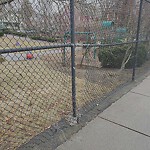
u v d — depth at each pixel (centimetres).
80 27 438
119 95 398
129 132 263
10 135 248
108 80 489
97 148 228
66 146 230
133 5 569
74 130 263
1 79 427
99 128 271
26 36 239
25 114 307
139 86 466
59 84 445
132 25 600
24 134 251
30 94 391
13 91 392
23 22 231
